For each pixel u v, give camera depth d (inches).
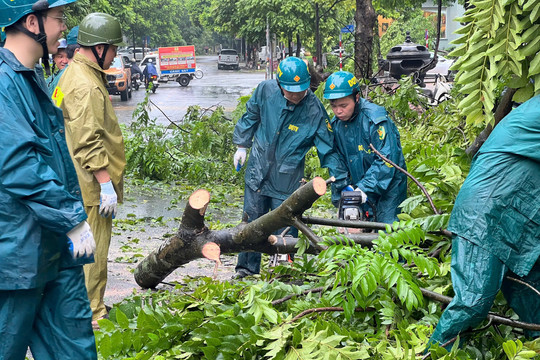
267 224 182.9
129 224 328.5
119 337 151.4
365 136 211.6
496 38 157.3
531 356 131.7
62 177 130.7
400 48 916.0
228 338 146.8
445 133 358.9
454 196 203.0
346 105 209.2
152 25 3026.6
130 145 455.2
